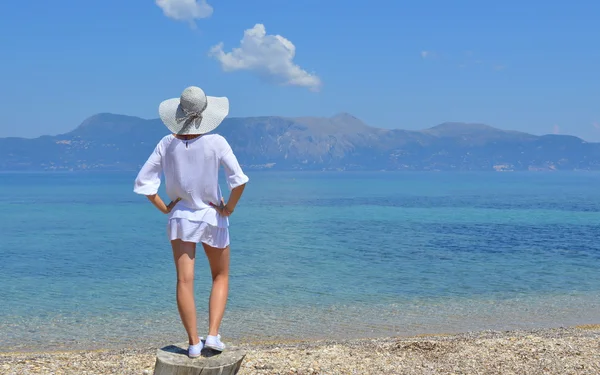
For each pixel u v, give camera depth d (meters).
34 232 46.34
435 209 78.06
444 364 7.82
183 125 5.18
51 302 17.77
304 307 16.84
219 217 5.34
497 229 48.41
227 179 5.25
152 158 5.29
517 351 8.61
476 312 16.11
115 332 13.68
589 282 21.61
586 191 145.88
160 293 19.42
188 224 5.20
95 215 68.00
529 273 24.14
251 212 72.50
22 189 169.25
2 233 45.38
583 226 51.06
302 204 91.69
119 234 44.62
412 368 7.59
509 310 16.41
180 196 5.30
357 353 8.52
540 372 7.39
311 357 8.23
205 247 5.43
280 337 13.12
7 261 28.77
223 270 5.55
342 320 15.03
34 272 24.84
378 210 76.25
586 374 7.29
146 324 14.58
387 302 17.62
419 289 20.08
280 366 7.64
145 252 32.72
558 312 16.09
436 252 32.25
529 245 35.84
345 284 21.16
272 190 164.12
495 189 165.38
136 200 105.81
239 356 5.44
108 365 7.80
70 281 22.25
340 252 32.31
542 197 113.81
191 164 5.18
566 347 8.90
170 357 5.35
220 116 5.27
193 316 5.34
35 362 8.01
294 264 27.16
